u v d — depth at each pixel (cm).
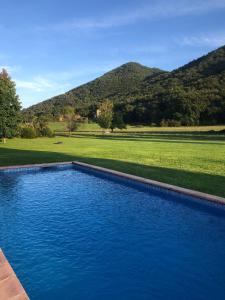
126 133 6338
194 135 5034
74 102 15688
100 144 3388
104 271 664
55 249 773
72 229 911
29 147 3020
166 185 1266
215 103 8162
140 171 1606
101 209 1102
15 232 889
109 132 6925
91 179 1595
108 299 564
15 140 4138
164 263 698
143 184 1366
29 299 525
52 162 1977
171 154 2314
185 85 10694
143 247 784
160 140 4100
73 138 4797
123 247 783
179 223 953
